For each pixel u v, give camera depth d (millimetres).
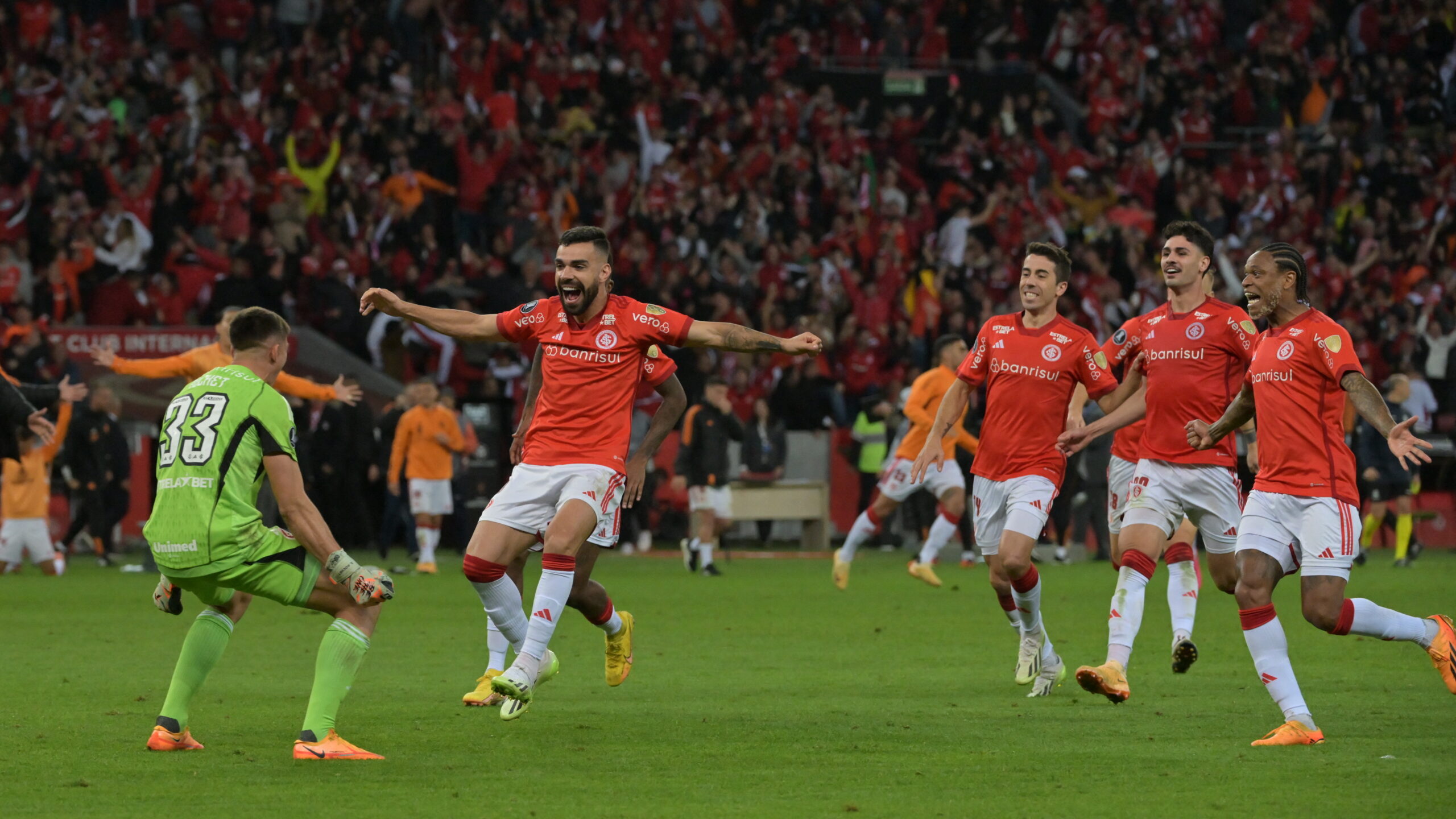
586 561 18219
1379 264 69562
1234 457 19609
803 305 60719
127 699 18797
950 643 25688
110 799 12906
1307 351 16062
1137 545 19250
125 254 55062
